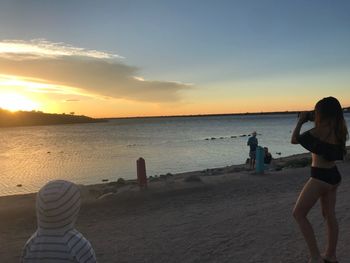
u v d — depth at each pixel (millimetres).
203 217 5129
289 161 13219
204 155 24703
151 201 6219
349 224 4422
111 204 6008
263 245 3869
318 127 2893
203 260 3566
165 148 31781
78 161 22891
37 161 23297
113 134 64875
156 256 3725
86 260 1469
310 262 3010
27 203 6109
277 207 5488
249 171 10195
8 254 3986
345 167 9953
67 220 1466
